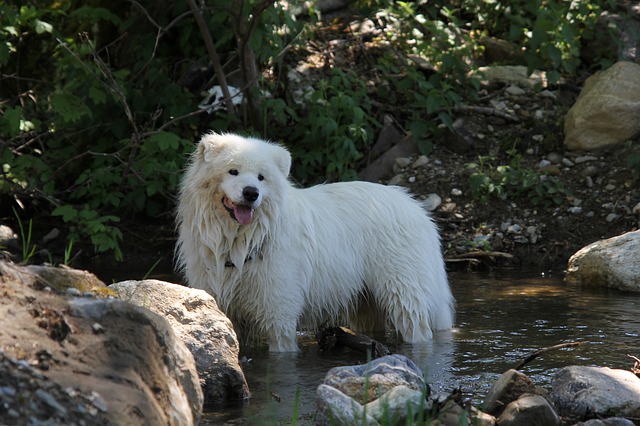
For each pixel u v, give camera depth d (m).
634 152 12.50
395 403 5.16
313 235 7.95
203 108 12.52
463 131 13.38
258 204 7.21
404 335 8.28
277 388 6.50
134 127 11.14
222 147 7.41
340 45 14.67
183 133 12.91
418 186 12.76
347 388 5.50
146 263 11.41
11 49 12.45
